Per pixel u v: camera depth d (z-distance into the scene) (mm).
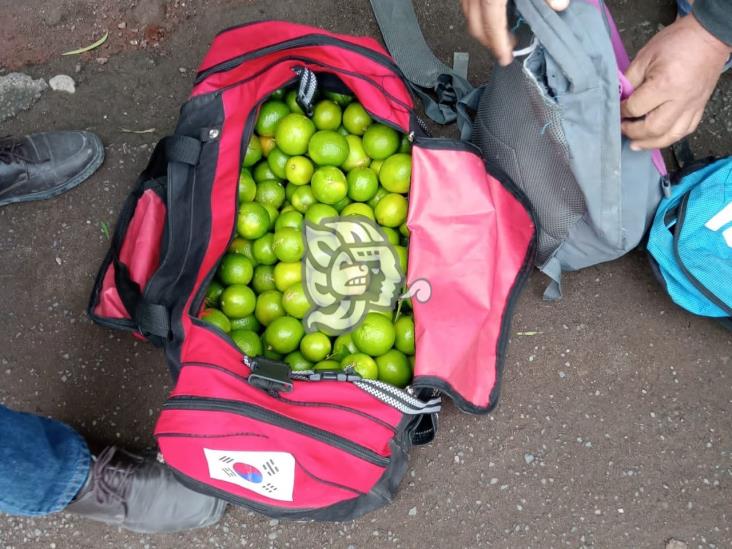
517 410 1872
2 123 2074
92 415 1896
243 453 1331
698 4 1260
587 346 1901
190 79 2076
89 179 2021
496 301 1672
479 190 1613
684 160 1934
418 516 1827
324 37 1561
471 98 1837
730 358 1879
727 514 1807
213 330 1406
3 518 1855
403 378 1658
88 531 1847
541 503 1830
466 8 1260
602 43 1247
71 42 2096
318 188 1700
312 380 1452
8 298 1964
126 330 1868
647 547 1803
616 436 1856
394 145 1725
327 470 1377
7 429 1312
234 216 1593
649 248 1769
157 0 2100
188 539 1841
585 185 1429
